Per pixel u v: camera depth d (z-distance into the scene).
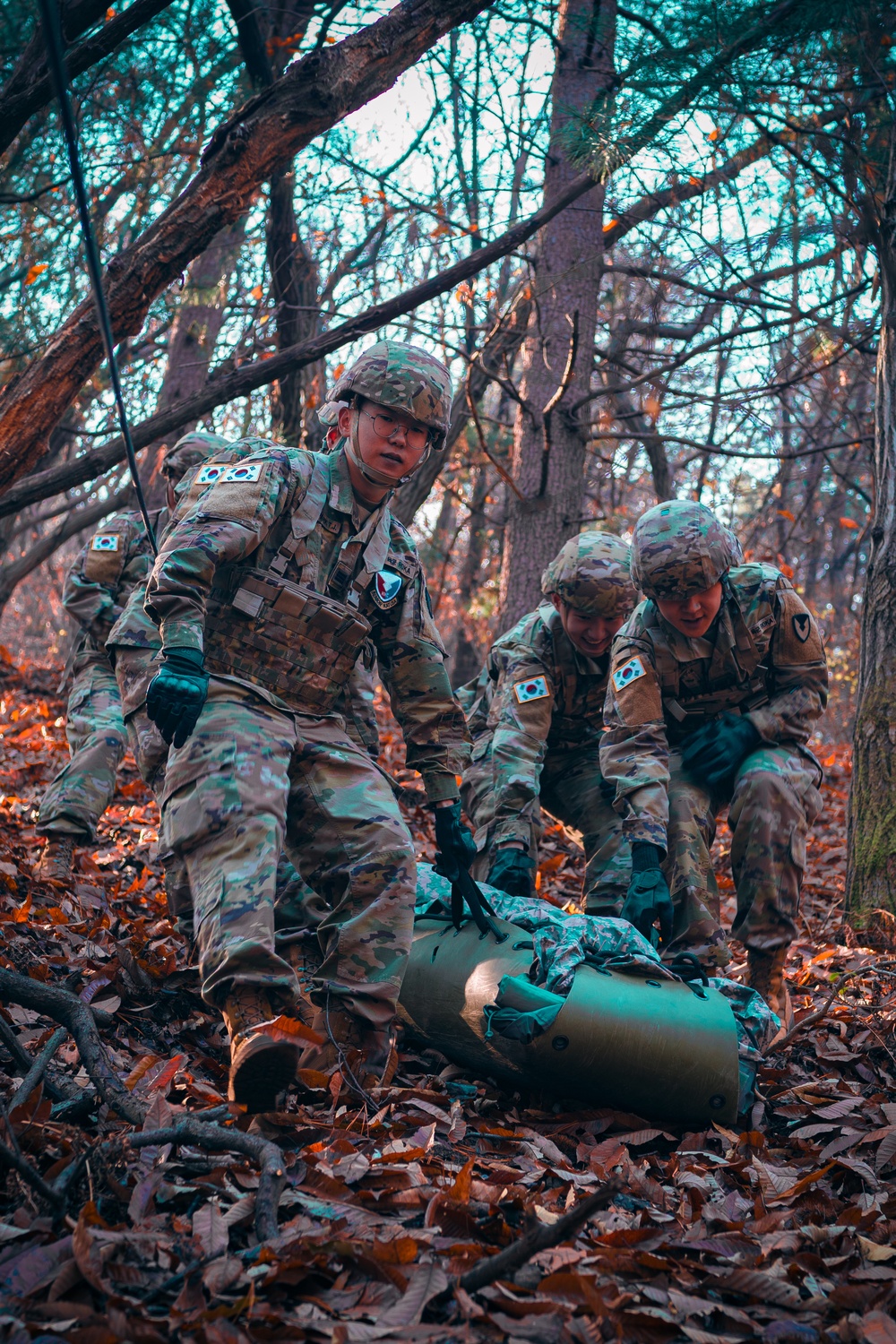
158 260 3.44
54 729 8.00
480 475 11.82
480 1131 2.53
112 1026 2.78
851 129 4.98
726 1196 2.31
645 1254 1.92
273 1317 1.60
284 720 2.61
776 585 3.54
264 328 6.94
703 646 3.48
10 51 4.39
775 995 3.46
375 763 2.78
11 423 3.47
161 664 2.44
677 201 5.07
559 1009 2.54
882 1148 2.57
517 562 7.01
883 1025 3.41
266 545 2.66
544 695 3.75
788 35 4.15
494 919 2.96
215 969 2.28
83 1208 1.77
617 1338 1.70
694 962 2.85
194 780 2.45
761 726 3.57
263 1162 1.92
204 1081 2.59
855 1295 1.89
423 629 2.97
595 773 3.96
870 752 4.67
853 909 4.63
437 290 4.56
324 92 3.39
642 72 4.16
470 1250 1.84
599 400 10.87
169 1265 1.72
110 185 6.46
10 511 4.43
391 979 2.56
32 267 5.84
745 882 3.45
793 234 5.25
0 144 3.47
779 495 12.00
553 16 6.13
